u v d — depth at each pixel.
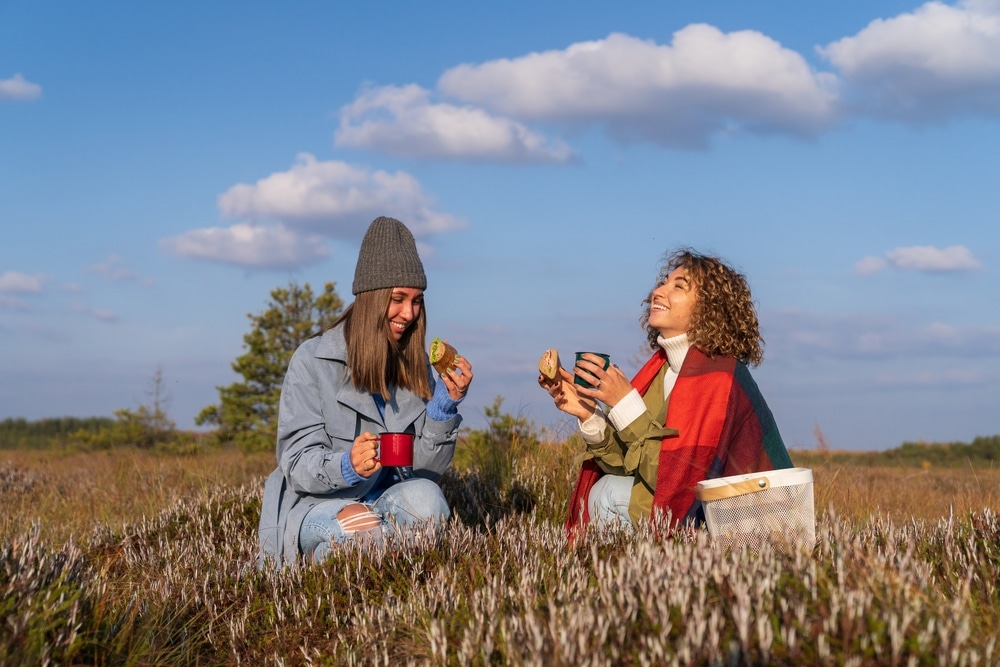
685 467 4.15
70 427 29.78
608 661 2.23
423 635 3.04
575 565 3.31
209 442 16.66
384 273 4.38
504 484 6.03
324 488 4.22
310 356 4.52
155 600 3.78
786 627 2.30
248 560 4.62
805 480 3.35
